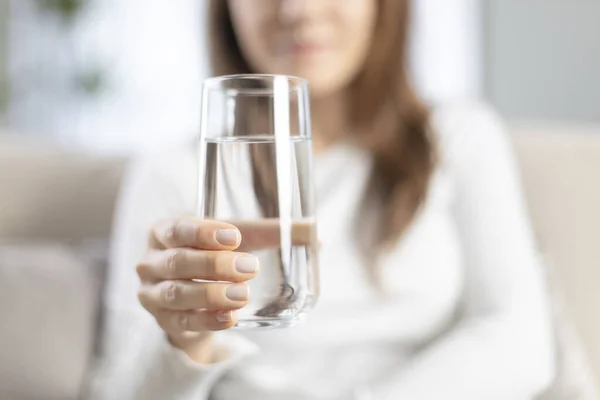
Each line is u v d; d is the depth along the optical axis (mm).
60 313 1035
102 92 3287
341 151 1041
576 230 1086
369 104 1053
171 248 548
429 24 3219
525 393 869
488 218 996
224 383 945
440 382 840
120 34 3383
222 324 524
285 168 508
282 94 509
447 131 1058
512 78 3107
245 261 503
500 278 954
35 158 1183
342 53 980
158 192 1052
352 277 966
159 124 3393
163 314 574
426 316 956
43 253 1096
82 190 1183
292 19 946
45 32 3389
